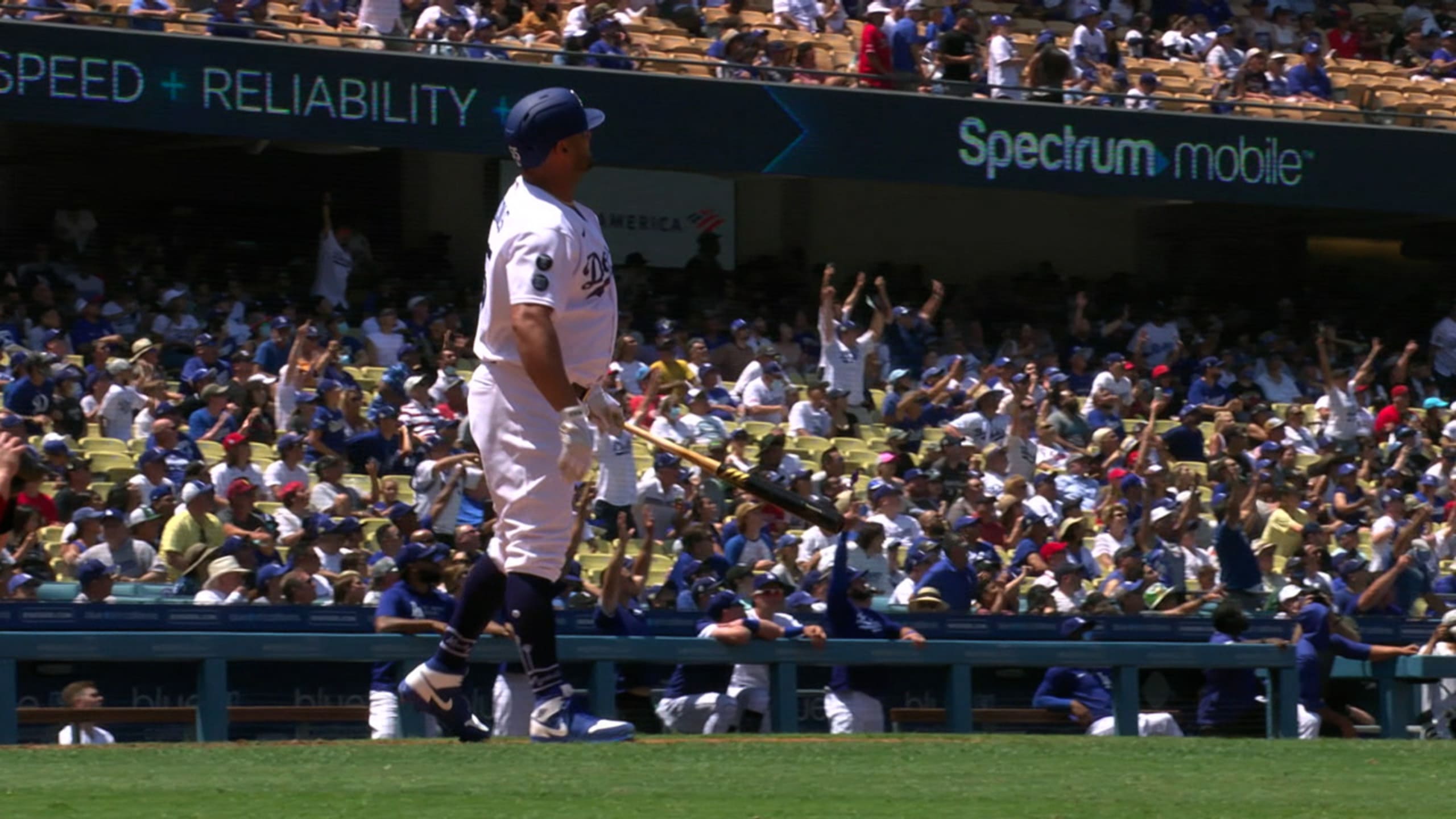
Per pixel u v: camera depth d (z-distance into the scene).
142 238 71.25
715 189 85.06
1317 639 41.62
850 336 68.94
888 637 38.09
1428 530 66.81
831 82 79.00
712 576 44.38
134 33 66.88
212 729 31.30
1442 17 102.50
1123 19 93.44
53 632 30.38
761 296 84.00
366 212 76.19
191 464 46.91
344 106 70.25
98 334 63.16
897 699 35.97
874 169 78.75
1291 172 85.44
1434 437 79.75
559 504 19.77
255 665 32.28
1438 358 89.06
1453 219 90.38
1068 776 16.19
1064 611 46.97
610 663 32.78
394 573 40.94
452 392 59.62
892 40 79.94
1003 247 90.44
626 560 49.47
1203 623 43.22
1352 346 89.44
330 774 15.72
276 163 74.12
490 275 19.33
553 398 18.95
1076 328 84.12
